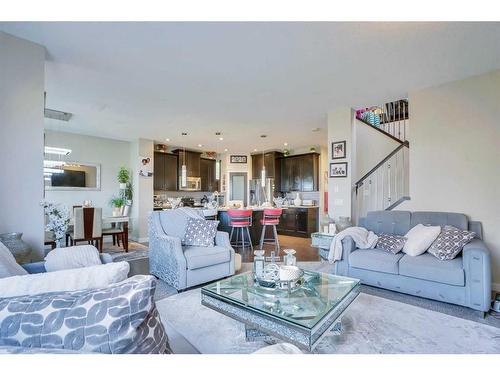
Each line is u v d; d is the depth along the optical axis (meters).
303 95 3.77
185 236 3.59
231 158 9.02
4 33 2.26
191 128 5.62
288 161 8.35
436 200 3.42
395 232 3.39
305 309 1.83
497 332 2.11
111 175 6.59
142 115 4.69
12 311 0.72
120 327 0.69
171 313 2.51
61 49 2.55
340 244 3.26
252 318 1.83
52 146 5.74
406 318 2.35
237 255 3.92
